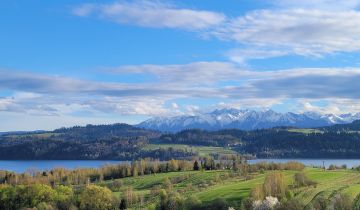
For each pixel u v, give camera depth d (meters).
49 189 184.25
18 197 183.38
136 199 172.50
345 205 119.25
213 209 137.88
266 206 121.81
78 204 171.88
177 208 146.12
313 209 116.88
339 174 191.50
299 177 160.62
